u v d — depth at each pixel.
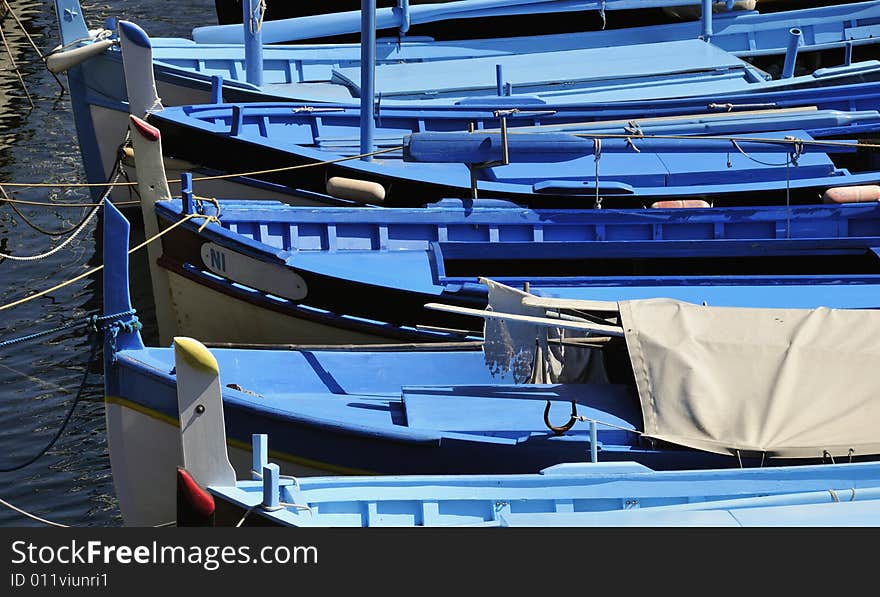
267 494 27.72
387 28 74.25
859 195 50.47
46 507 42.09
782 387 33.56
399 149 52.66
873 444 32.31
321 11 84.31
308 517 28.67
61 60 61.69
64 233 63.91
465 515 30.64
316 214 46.75
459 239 48.16
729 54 69.94
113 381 35.84
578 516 28.83
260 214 46.22
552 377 37.69
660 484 31.14
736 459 33.19
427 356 40.03
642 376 34.44
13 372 51.12
